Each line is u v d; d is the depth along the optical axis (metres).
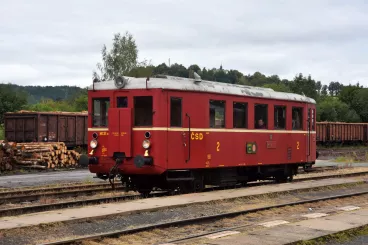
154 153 15.01
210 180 17.61
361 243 9.88
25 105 56.25
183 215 12.50
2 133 43.53
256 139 18.64
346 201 16.16
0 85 54.78
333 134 58.00
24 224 10.30
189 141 15.85
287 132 20.34
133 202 13.74
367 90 84.56
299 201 15.07
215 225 11.60
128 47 62.81
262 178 20.48
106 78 62.53
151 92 15.12
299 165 21.75
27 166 27.55
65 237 9.76
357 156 44.12
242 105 18.09
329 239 9.99
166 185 16.17
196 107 16.08
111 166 15.59
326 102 78.56
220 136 17.00
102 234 9.80
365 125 64.69
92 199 14.96
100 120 15.94
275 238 9.73
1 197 15.32
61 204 13.73
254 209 13.23
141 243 9.69
